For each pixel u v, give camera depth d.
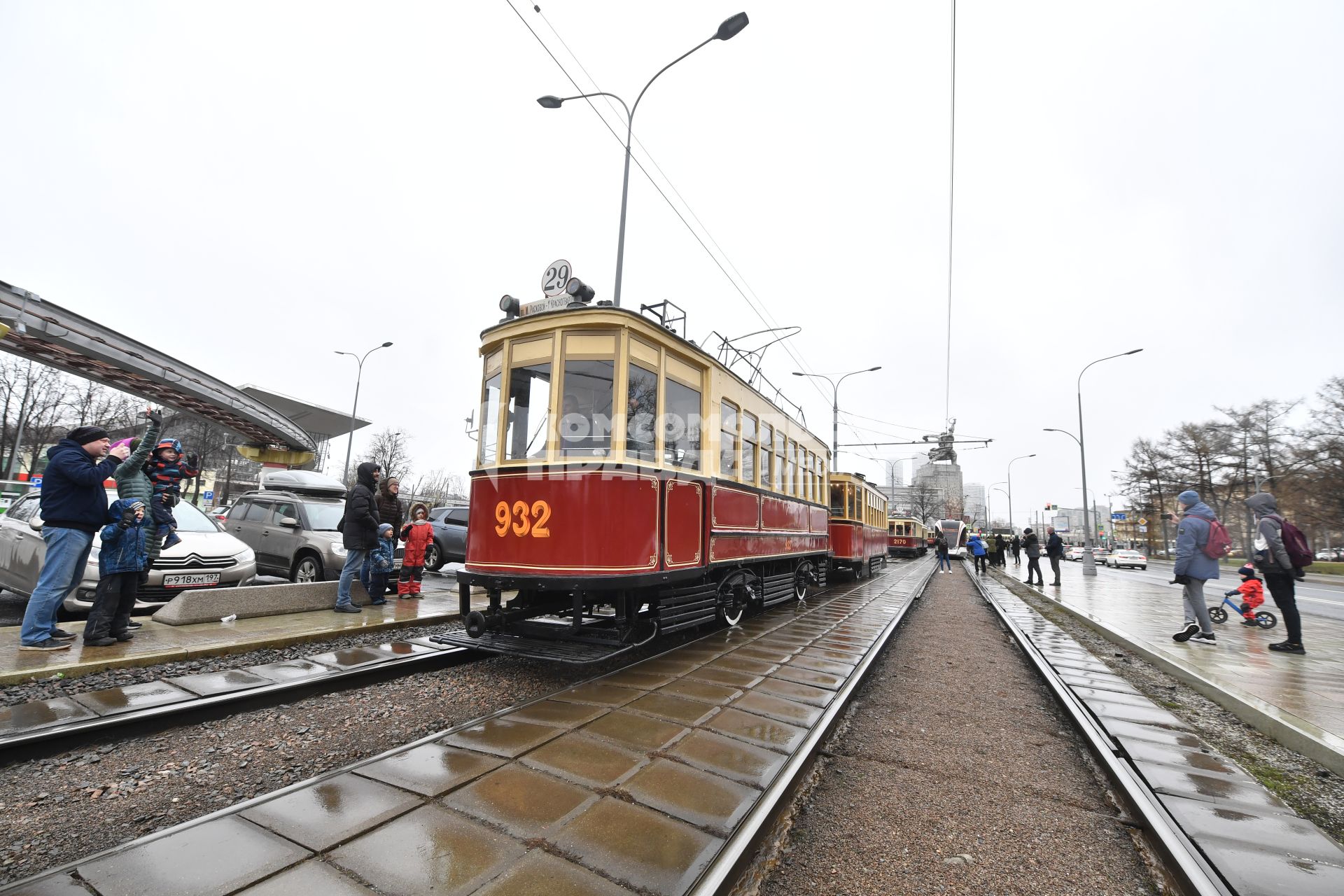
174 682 4.91
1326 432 33.25
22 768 3.60
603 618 6.52
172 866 2.46
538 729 4.21
